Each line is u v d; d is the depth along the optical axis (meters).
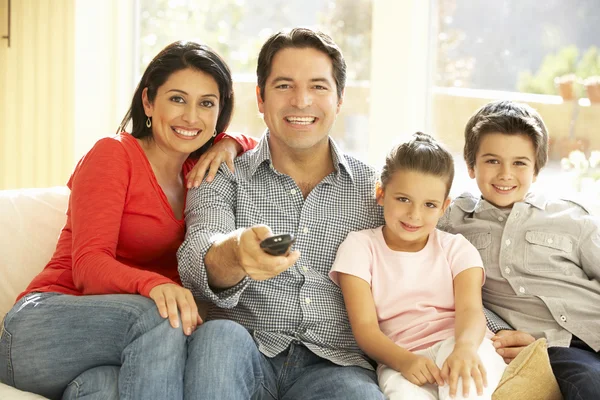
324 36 1.82
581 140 2.27
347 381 1.58
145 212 1.82
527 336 1.75
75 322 1.57
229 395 1.44
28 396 1.55
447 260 1.81
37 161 3.05
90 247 1.69
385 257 1.81
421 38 2.53
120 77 3.09
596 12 2.22
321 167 1.89
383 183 1.80
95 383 1.51
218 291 1.66
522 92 2.38
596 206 2.12
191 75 1.86
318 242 1.84
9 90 3.10
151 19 3.13
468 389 1.52
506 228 1.89
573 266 1.85
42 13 2.96
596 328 1.76
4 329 1.67
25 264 1.98
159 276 1.61
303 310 1.76
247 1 2.92
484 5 2.43
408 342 1.73
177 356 1.48
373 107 2.59
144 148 1.93
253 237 1.45
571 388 1.56
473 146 1.96
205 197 1.82
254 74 2.93
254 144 2.06
